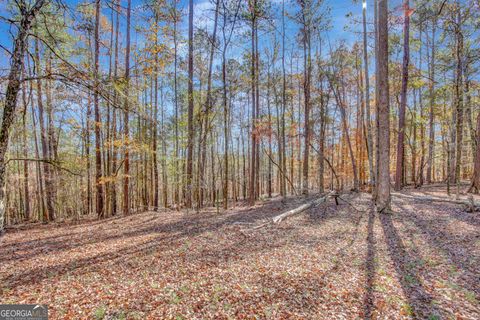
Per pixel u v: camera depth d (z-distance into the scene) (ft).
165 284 16.61
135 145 45.11
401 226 27.91
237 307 13.71
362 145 81.92
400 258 19.47
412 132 77.10
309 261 19.63
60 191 52.95
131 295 15.28
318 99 61.87
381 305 13.37
